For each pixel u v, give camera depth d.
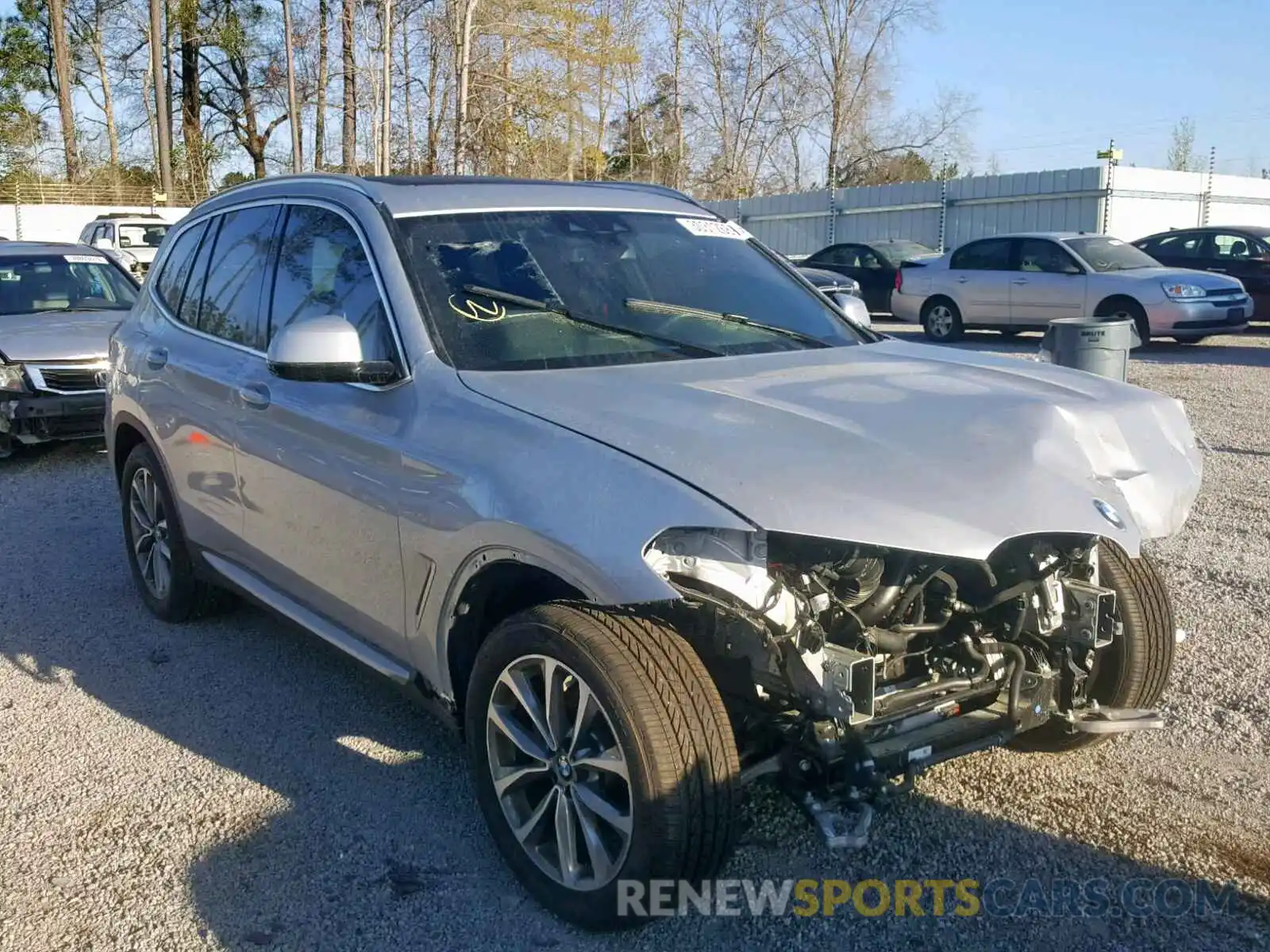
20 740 4.49
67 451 10.09
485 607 3.57
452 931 3.26
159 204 37.59
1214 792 3.92
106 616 5.86
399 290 3.93
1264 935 3.18
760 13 46.25
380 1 35.16
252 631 5.64
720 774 3.00
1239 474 8.42
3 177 44.34
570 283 4.20
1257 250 18.27
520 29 35.47
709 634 3.20
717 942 3.19
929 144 47.50
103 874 3.56
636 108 46.84
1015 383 3.84
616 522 2.99
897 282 19.36
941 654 3.45
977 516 2.97
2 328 9.62
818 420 3.30
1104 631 3.55
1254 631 5.29
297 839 3.74
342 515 3.96
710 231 4.88
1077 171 25.62
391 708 4.72
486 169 36.44
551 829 3.35
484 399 3.54
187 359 5.10
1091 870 3.49
